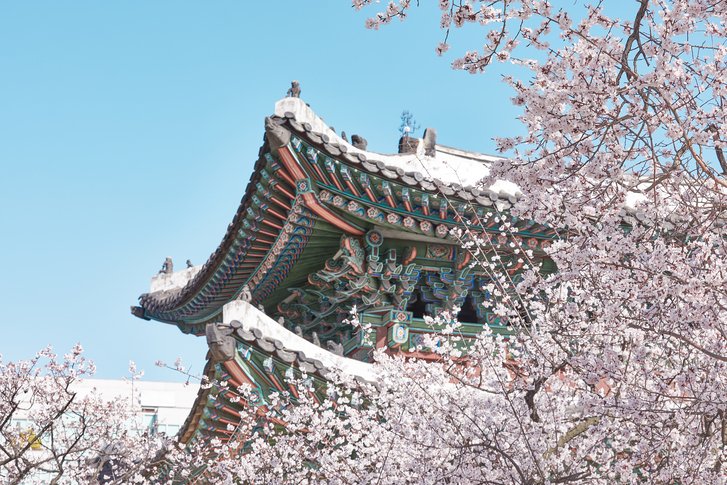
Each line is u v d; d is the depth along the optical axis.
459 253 18.11
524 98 8.59
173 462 17.86
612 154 8.81
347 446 13.91
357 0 8.28
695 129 8.52
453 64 8.52
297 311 20.64
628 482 11.38
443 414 12.23
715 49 8.41
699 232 9.45
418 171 17.67
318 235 17.67
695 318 9.10
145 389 34.00
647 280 9.43
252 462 14.92
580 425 11.43
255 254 19.06
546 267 18.11
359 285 17.83
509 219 16.81
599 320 10.47
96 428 19.42
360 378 15.41
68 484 18.83
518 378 11.91
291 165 16.11
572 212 9.28
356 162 16.22
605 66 8.50
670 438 10.38
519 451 11.27
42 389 17.97
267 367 14.97
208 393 15.75
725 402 9.34
